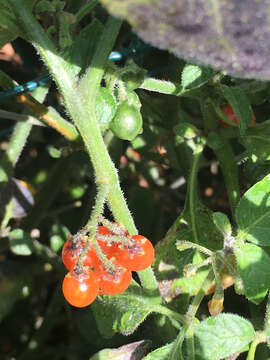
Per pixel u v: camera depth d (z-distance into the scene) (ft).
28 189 0.56
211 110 0.44
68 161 0.54
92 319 0.52
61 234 0.47
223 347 0.34
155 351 0.35
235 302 0.50
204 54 0.21
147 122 0.52
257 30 0.21
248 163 0.45
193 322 0.36
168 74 0.48
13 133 0.51
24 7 0.32
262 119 0.51
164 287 0.42
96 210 0.32
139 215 0.56
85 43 0.37
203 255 0.42
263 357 0.41
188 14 0.20
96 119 0.33
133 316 0.37
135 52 0.44
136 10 0.20
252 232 0.35
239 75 0.22
